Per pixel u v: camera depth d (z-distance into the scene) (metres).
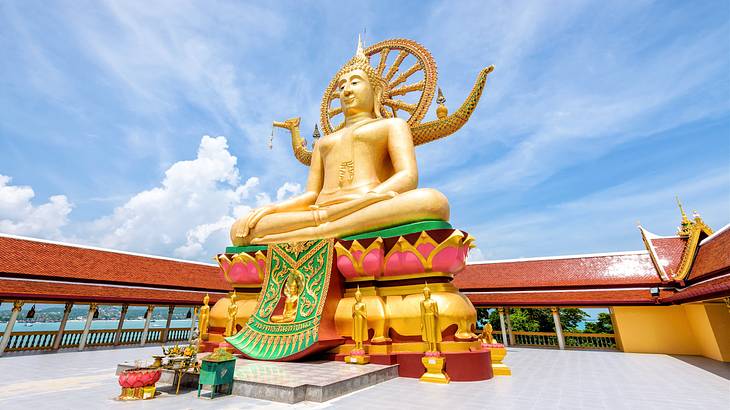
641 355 14.18
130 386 6.19
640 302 14.83
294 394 5.92
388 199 10.22
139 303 16.73
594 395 6.90
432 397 6.42
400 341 8.91
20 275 13.59
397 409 5.60
